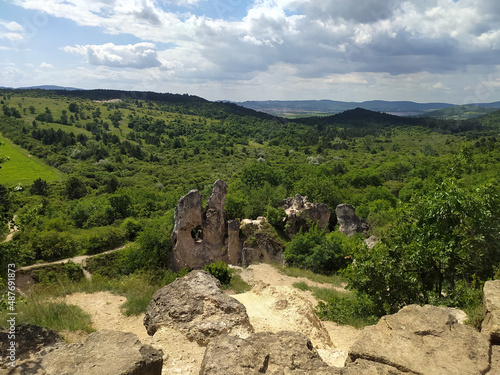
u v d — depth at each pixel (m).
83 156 119.94
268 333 5.79
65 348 5.25
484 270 11.95
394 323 6.12
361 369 4.82
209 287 9.28
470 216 11.64
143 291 14.87
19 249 8.43
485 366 4.94
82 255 37.75
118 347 5.21
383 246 12.87
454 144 107.44
